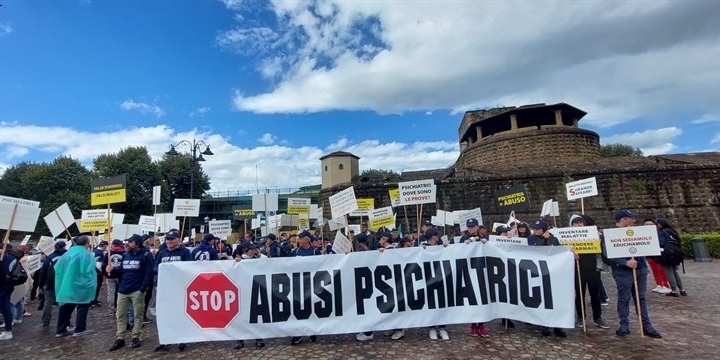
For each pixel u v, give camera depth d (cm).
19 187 5691
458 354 596
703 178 2480
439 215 1441
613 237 663
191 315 656
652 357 563
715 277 1277
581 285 701
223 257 1023
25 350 727
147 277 712
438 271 685
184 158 6788
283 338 720
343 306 671
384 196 2955
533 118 4022
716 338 645
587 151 3491
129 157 5834
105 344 744
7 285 805
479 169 3356
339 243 795
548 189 2659
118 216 1730
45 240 1261
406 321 668
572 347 614
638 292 671
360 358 594
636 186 2528
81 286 809
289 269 679
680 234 1992
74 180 5541
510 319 671
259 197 1245
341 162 4409
